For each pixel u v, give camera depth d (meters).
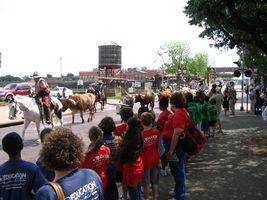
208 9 14.83
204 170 10.28
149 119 6.91
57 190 2.86
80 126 20.91
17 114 24.73
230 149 13.27
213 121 15.77
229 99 26.50
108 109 34.78
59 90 45.44
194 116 11.87
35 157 12.66
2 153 13.34
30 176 4.13
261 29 15.57
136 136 6.24
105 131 6.22
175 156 7.11
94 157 5.38
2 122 22.30
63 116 27.23
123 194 7.03
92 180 3.10
